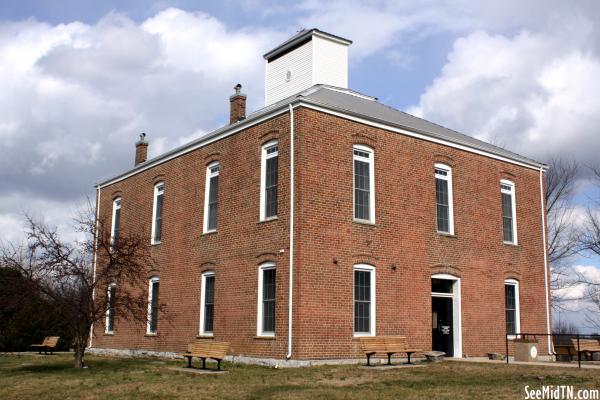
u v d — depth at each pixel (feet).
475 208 89.56
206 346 68.49
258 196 76.48
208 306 83.46
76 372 67.41
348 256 73.10
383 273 76.38
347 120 76.28
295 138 72.02
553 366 67.67
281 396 46.98
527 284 94.73
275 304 71.10
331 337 69.77
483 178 91.66
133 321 97.14
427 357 75.31
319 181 72.02
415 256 80.23
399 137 81.76
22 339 118.52
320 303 69.51
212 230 84.48
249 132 79.92
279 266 71.15
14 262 73.87
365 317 73.92
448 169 87.35
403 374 60.39
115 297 73.82
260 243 74.84
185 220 90.58
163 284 93.04
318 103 73.15
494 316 88.53
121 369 69.72
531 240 97.09
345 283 72.23
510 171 96.17
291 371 62.59
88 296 71.97
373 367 65.92
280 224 72.18
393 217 78.84
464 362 72.90
